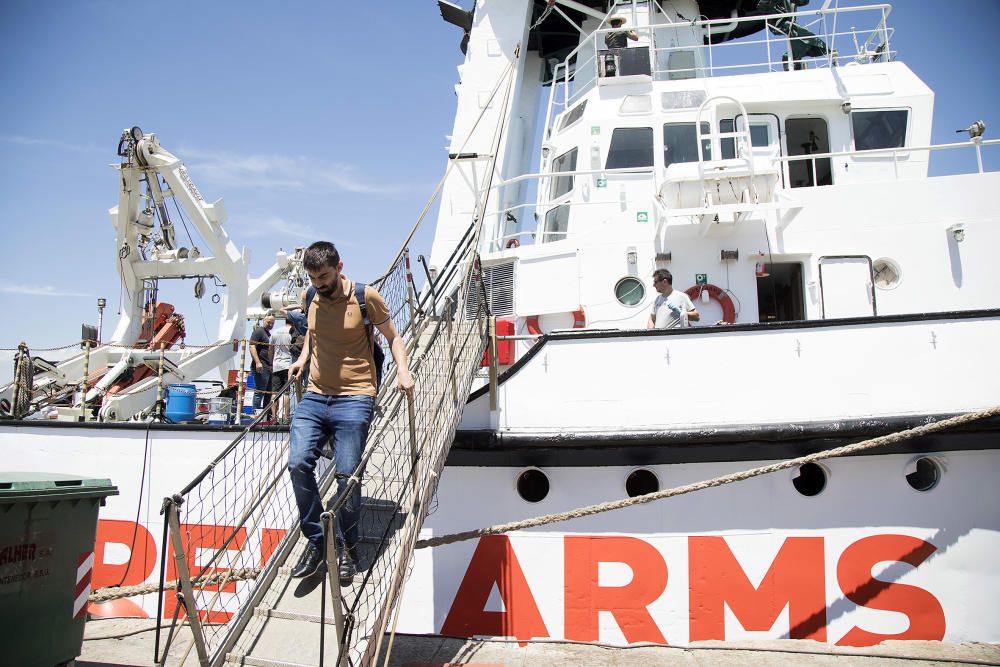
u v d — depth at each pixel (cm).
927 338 575
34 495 432
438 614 591
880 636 554
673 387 590
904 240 747
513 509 593
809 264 754
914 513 561
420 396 532
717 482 517
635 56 900
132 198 1134
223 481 641
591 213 861
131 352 952
